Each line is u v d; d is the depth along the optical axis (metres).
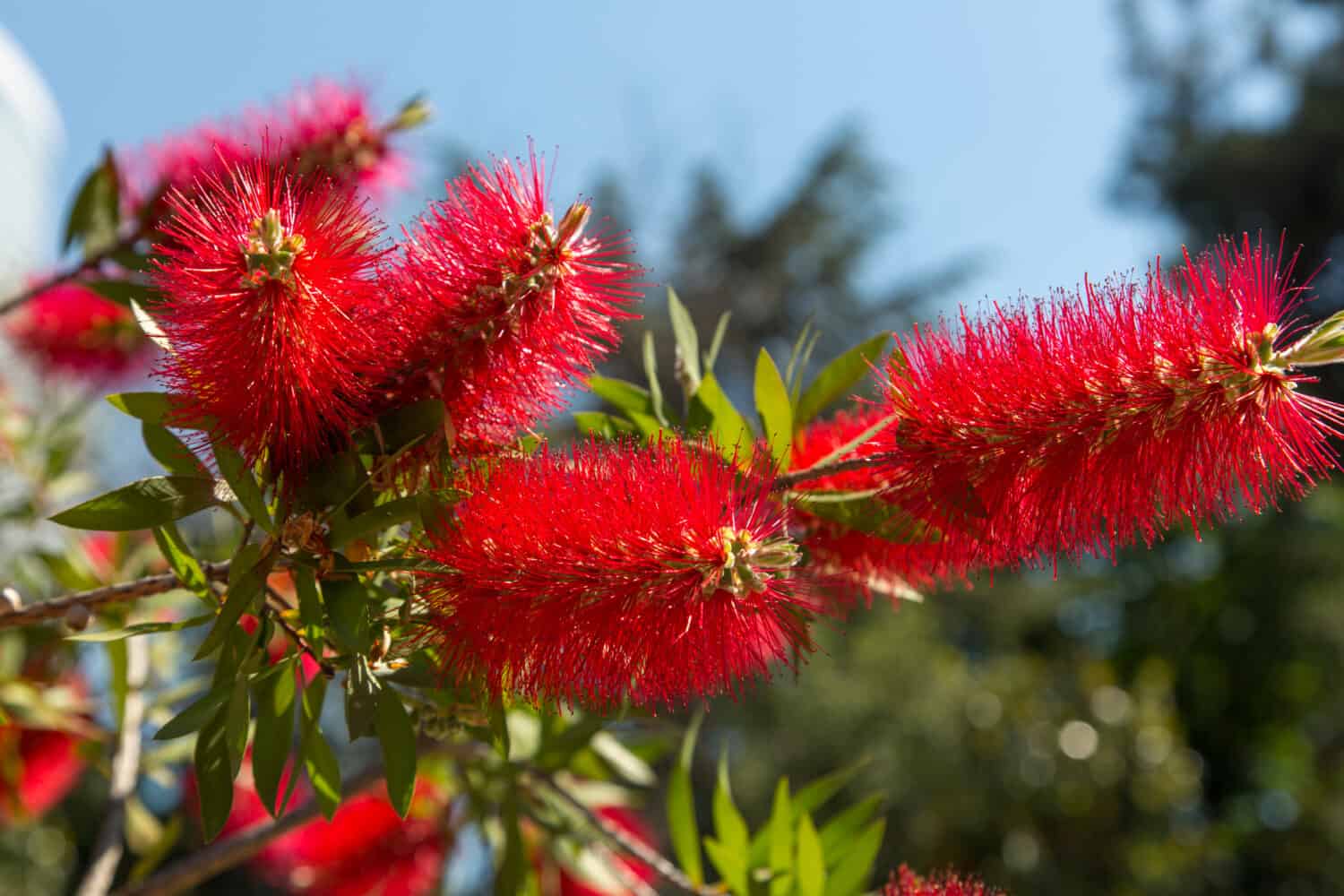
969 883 0.73
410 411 0.64
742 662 0.64
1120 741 2.33
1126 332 0.65
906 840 2.31
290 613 0.66
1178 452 0.65
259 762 0.66
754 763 2.71
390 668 0.66
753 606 0.63
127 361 0.99
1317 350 0.64
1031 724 2.37
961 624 3.35
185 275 0.62
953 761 2.32
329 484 0.64
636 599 0.63
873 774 2.39
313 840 0.90
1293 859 2.48
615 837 0.79
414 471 0.65
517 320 0.64
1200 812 2.75
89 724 0.89
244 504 0.64
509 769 0.81
